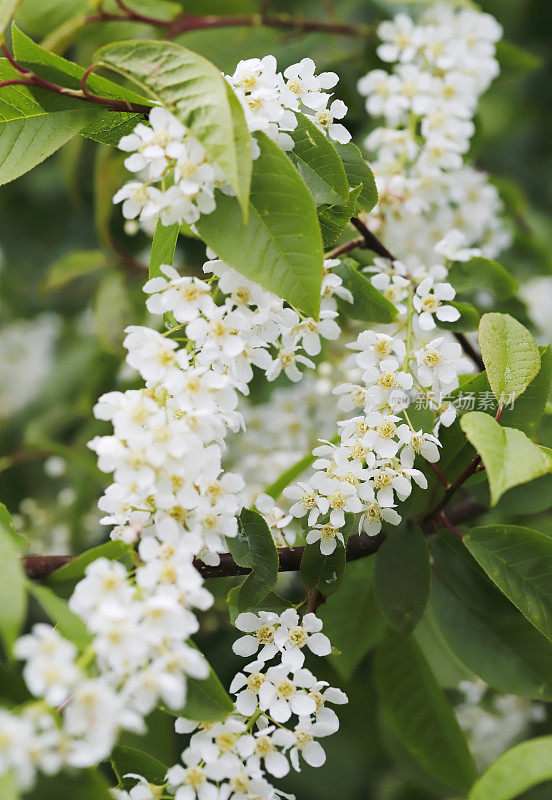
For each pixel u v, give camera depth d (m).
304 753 0.79
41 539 1.11
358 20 1.16
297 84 0.81
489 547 0.82
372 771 1.21
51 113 0.82
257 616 0.81
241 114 0.77
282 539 0.84
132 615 0.74
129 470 0.77
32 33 1.01
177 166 0.78
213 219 0.78
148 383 0.79
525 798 1.07
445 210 0.99
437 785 1.04
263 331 0.80
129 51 0.78
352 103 1.03
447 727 0.89
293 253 0.78
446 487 0.83
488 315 0.82
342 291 0.86
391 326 0.98
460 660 0.86
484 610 0.86
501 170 1.41
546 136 1.41
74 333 1.47
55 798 0.74
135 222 1.04
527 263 1.06
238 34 1.03
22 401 1.38
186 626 0.74
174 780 0.77
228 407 0.79
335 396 1.00
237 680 0.79
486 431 0.77
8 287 1.48
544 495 0.87
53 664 0.73
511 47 1.03
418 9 1.01
